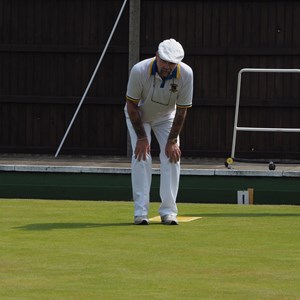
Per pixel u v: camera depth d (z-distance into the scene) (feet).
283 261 56.44
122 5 113.50
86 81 114.93
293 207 86.58
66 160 108.27
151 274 52.70
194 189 91.76
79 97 114.83
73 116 114.01
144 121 71.67
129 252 59.11
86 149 114.73
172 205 72.23
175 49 67.97
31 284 50.03
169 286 49.70
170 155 71.56
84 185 92.84
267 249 60.49
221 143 113.80
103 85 114.83
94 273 52.80
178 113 70.44
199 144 114.01
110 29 114.52
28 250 59.57
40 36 115.03
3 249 59.82
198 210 83.20
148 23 113.70
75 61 114.93
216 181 91.61
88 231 67.77
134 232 67.46
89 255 57.98
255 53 113.19
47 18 114.93
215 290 48.80
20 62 115.14
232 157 98.89
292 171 90.99
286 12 112.98
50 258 57.00
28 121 115.24
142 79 68.90
